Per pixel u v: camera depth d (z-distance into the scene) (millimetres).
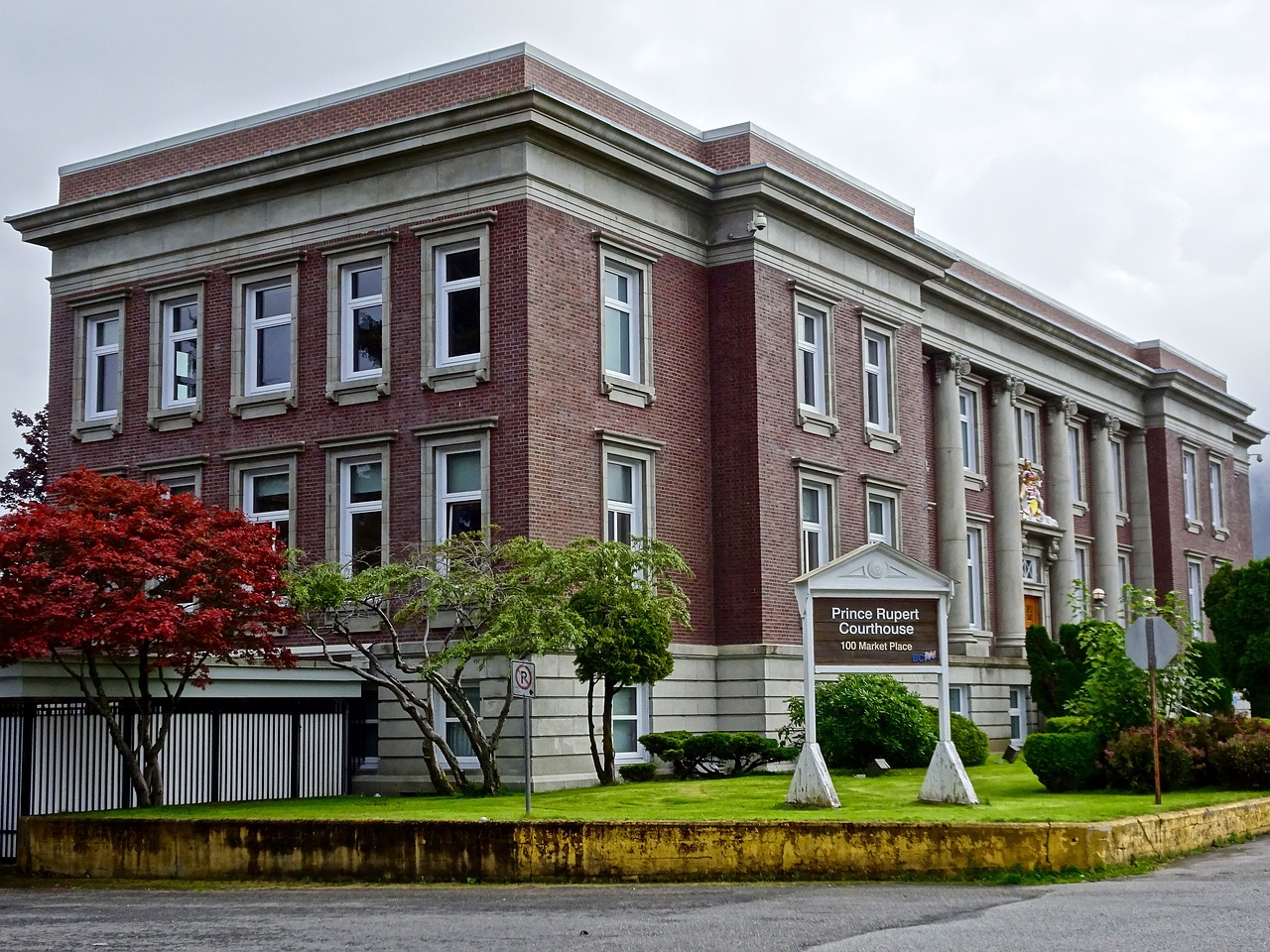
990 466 46906
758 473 33344
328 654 27906
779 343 34531
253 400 33031
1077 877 17859
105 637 22438
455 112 30281
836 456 36156
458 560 27016
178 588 24203
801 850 18656
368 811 22422
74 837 21797
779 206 34562
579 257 31031
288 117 33406
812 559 35656
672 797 23562
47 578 22891
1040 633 41344
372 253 31750
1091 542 52531
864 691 29766
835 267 36750
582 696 29625
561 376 30250
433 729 26844
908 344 39500
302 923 15578
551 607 25594
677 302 33469
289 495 32438
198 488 33688
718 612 33500
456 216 30594
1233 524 62156
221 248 33938
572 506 30141
